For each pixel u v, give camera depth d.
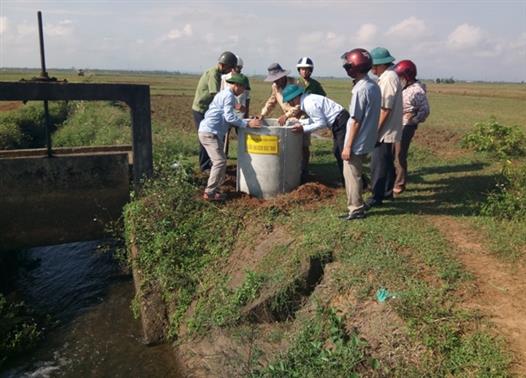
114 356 6.00
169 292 6.61
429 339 4.06
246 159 7.68
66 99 7.77
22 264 8.84
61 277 8.35
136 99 8.13
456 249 5.58
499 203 6.71
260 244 6.45
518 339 4.02
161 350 6.04
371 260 5.27
